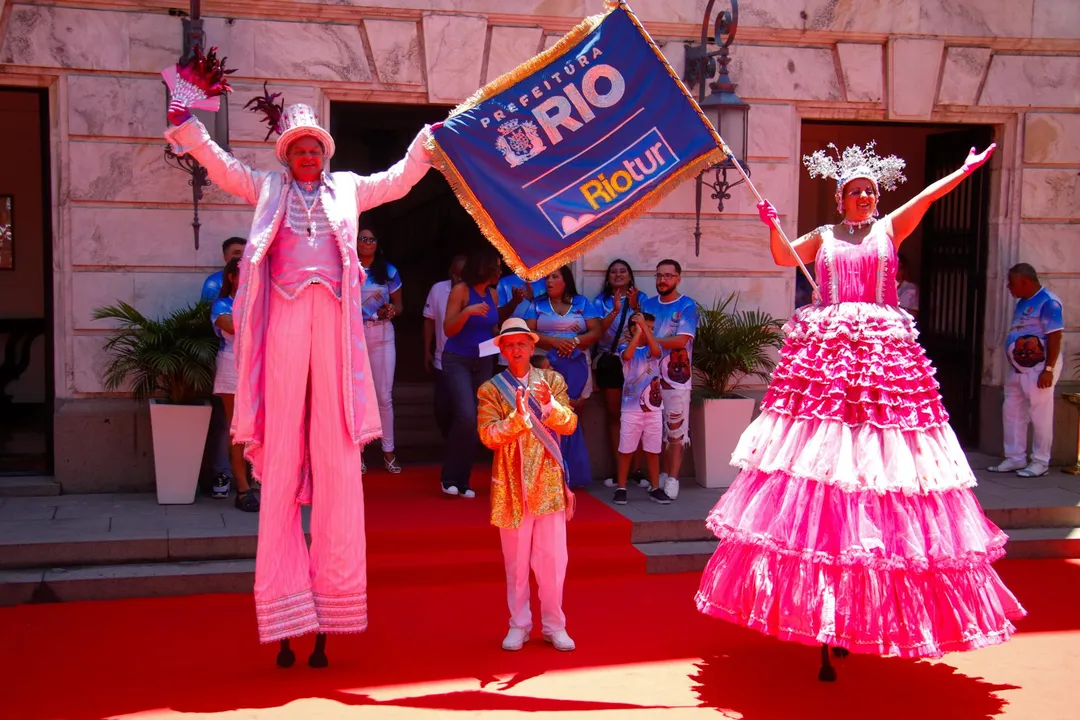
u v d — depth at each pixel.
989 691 4.94
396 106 8.77
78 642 5.39
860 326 4.96
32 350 11.60
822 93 8.63
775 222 5.27
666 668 5.18
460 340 7.67
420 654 5.31
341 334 4.89
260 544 4.86
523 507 5.30
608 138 5.21
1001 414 9.16
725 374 8.24
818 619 4.53
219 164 4.88
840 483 4.66
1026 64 8.96
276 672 5.02
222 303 7.08
